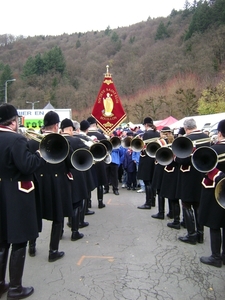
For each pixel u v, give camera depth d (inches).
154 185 224.1
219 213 140.6
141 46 2709.2
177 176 197.6
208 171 133.6
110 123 392.5
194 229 176.4
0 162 118.3
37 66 2591.0
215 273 141.2
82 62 2815.0
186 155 166.9
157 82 1998.0
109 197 304.5
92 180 230.7
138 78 2143.2
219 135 143.5
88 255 161.5
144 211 248.2
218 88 1151.0
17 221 117.5
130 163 337.4
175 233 194.7
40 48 3341.5
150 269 144.9
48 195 149.4
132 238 185.9
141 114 1395.2
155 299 119.7
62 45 3412.9
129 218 228.4
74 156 157.2
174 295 122.7
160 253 163.3
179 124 717.3
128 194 319.6
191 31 2219.5
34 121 662.5
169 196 199.2
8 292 121.3
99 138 265.4
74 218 183.2
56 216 149.3
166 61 2145.7
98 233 195.3
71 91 2336.4
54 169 150.6
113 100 392.8
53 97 2247.8
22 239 117.7
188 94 1222.9
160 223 215.8
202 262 151.9
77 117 2027.6
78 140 181.9
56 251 155.8
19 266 121.0
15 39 3528.5
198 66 1763.0
